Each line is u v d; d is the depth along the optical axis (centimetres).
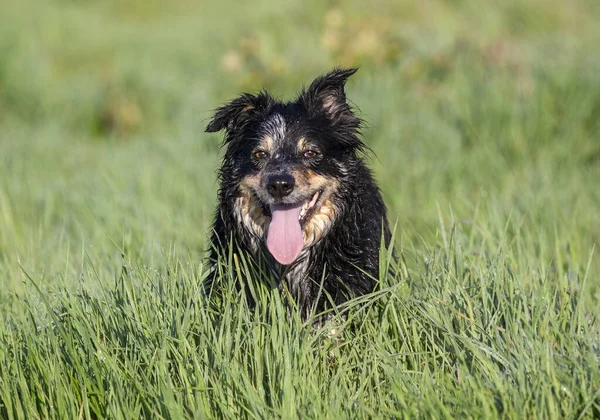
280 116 688
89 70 2323
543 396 476
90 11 3064
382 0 2523
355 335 612
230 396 520
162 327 570
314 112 693
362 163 722
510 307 584
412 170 1134
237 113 703
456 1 2578
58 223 1013
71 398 525
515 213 857
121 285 620
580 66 1395
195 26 2803
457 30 2044
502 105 1280
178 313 561
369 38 1722
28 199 1087
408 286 649
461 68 1491
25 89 1939
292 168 651
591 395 483
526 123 1252
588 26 2411
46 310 612
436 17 2416
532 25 2411
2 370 562
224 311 586
